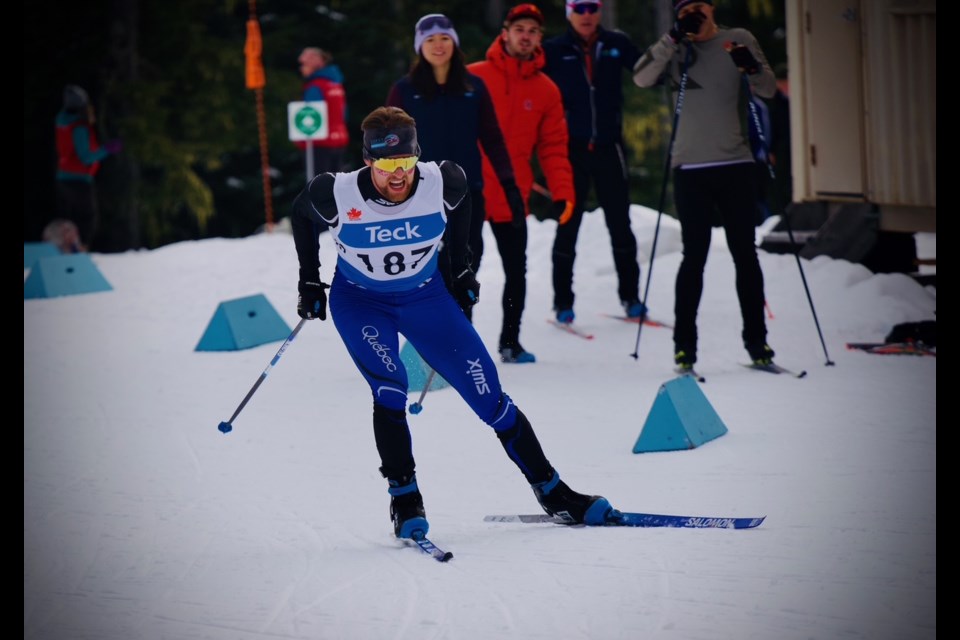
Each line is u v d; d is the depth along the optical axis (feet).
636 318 57.41
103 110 134.31
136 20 132.98
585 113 54.39
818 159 61.57
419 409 28.76
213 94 135.33
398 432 27.48
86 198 92.07
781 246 63.46
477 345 27.81
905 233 61.52
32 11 131.54
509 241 49.32
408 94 45.83
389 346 27.66
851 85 59.06
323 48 145.18
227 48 136.56
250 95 138.31
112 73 132.05
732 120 44.39
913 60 55.72
